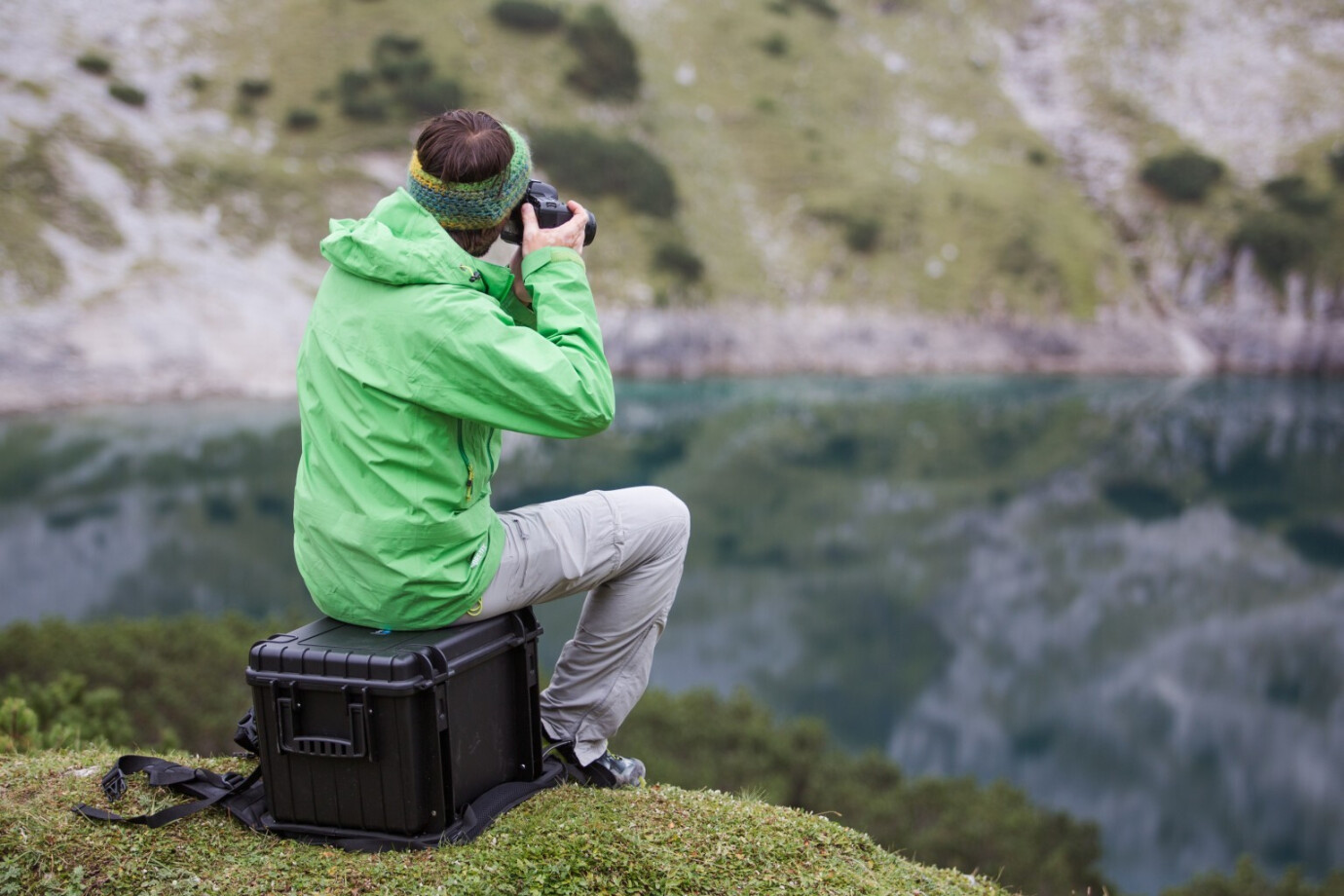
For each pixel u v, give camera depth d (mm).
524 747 2826
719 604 32000
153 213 53500
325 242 2486
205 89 62656
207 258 53094
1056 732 23938
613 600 2949
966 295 71250
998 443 55438
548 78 71000
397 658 2371
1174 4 93875
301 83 65250
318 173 59781
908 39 89000
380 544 2447
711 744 12375
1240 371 74875
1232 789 21219
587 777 3061
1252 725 24953
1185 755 22984
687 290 65062
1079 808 20016
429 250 2443
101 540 32938
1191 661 29344
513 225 2762
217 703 10977
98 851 2574
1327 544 41688
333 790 2518
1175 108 86875
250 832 2658
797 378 66250
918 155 79750
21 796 2930
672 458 49812
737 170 74125
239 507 37188
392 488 2438
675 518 2928
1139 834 19047
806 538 39781
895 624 30938
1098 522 43969
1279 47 90125
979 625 31391
